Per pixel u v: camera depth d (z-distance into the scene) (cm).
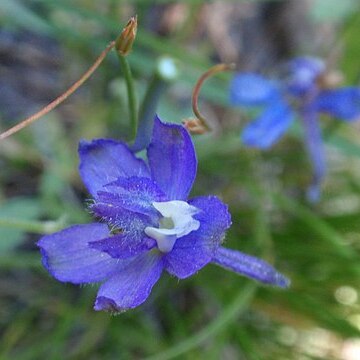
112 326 14
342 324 15
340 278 15
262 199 15
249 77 14
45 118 16
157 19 18
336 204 16
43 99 16
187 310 16
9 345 14
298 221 15
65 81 17
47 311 15
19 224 10
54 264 8
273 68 20
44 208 14
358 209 16
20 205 13
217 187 16
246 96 14
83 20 17
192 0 16
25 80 16
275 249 15
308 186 17
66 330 14
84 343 14
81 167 8
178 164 8
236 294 14
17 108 16
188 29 18
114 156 8
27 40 17
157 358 12
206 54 19
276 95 14
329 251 15
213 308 16
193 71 16
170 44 16
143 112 9
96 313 14
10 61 17
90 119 16
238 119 18
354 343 17
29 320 14
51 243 8
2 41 17
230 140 16
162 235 8
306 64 14
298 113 14
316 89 14
